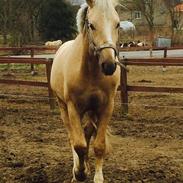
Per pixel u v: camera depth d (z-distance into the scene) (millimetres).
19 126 10398
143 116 11461
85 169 6199
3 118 11406
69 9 52000
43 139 9055
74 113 5836
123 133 9570
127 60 12164
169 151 8070
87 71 5633
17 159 7570
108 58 5086
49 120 11102
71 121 5852
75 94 5781
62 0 52375
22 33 46969
